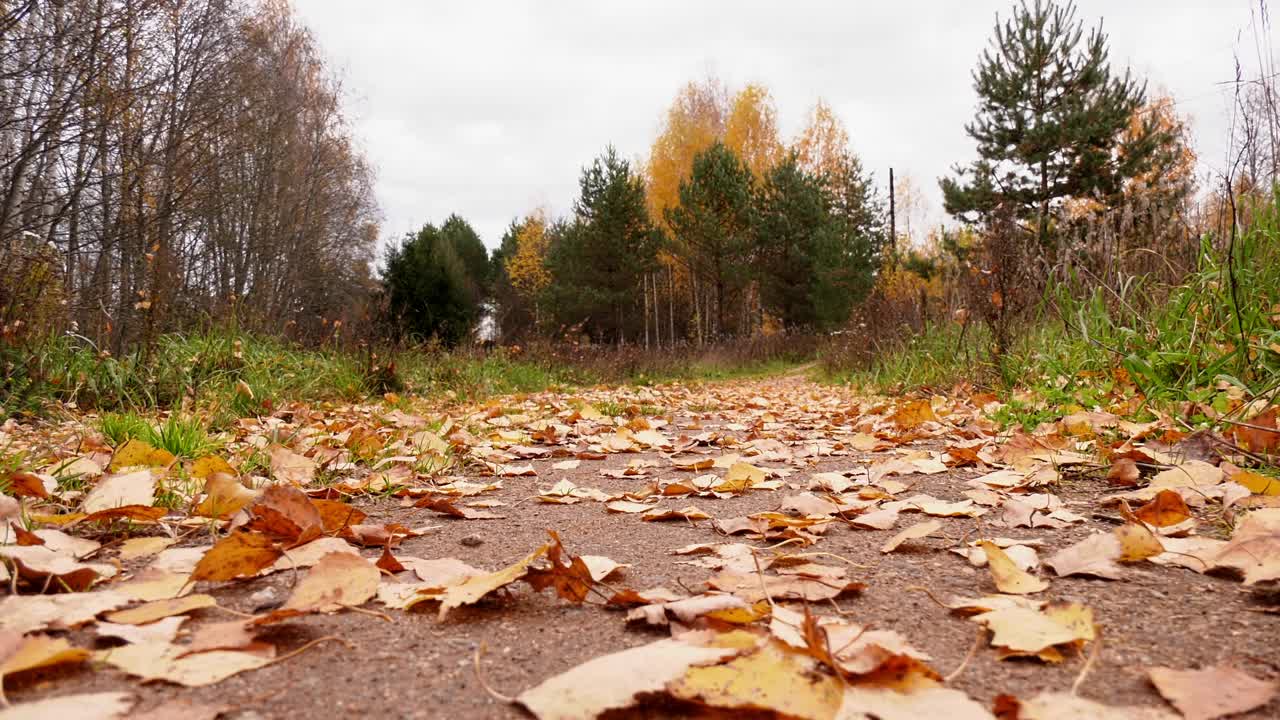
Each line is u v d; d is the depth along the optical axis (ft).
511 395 26.73
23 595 4.12
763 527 6.01
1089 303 14.12
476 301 115.44
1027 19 59.72
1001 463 8.84
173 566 4.81
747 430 15.19
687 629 3.66
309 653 3.46
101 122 32.12
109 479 6.25
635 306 96.63
